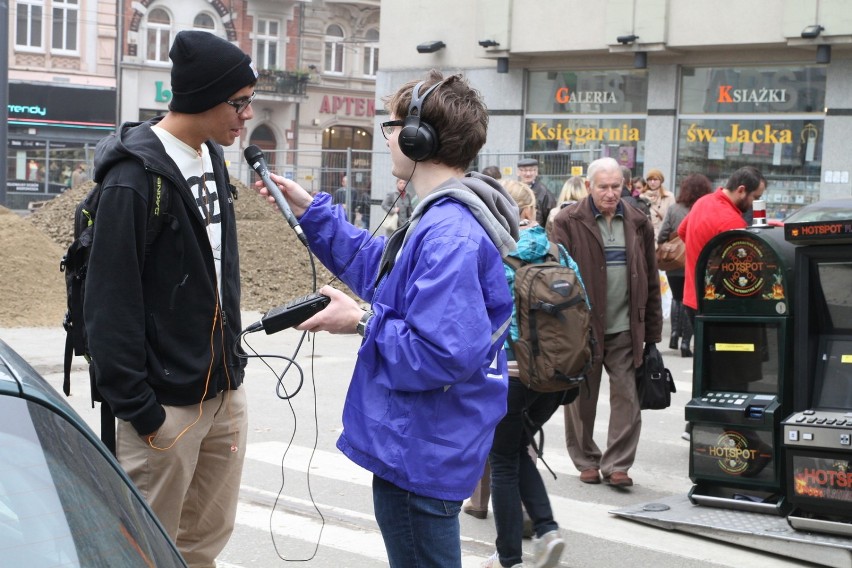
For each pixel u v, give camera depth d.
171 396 3.28
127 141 3.23
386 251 2.99
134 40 39.53
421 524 2.82
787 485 5.27
